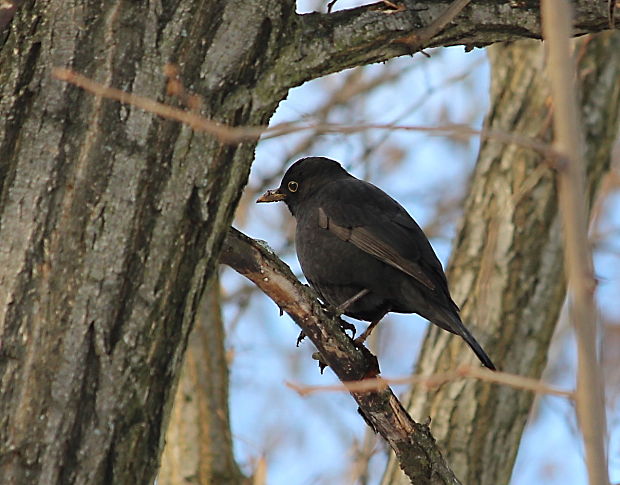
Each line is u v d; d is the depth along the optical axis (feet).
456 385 42.88
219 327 45.34
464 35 26.84
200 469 43.68
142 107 20.68
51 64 21.31
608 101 46.62
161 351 21.97
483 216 45.37
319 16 24.81
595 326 17.37
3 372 20.58
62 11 21.48
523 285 43.98
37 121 21.15
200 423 44.16
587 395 17.28
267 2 23.21
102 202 21.22
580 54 45.91
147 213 21.66
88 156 21.21
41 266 20.88
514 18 26.58
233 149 22.79
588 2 28.02
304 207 42.68
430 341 44.57
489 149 46.26
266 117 23.98
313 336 28.60
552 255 44.29
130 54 21.65
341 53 24.80
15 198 20.94
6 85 21.26
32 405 20.61
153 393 21.86
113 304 21.29
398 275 38.99
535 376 43.96
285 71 24.00
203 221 22.52
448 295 39.11
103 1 21.65
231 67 22.77
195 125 20.65
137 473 21.50
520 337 43.73
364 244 39.42
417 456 29.14
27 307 20.77
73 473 20.74
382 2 25.66
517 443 43.32
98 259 21.15
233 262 26.78
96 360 21.11
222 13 22.65
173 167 21.89
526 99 46.03
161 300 21.86
